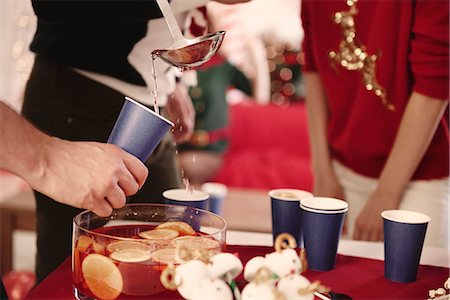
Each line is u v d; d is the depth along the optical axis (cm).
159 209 111
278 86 441
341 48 186
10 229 259
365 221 178
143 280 93
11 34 285
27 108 156
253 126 416
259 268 80
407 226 112
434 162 181
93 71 151
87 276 96
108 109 152
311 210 117
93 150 100
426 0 167
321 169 198
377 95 183
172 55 112
